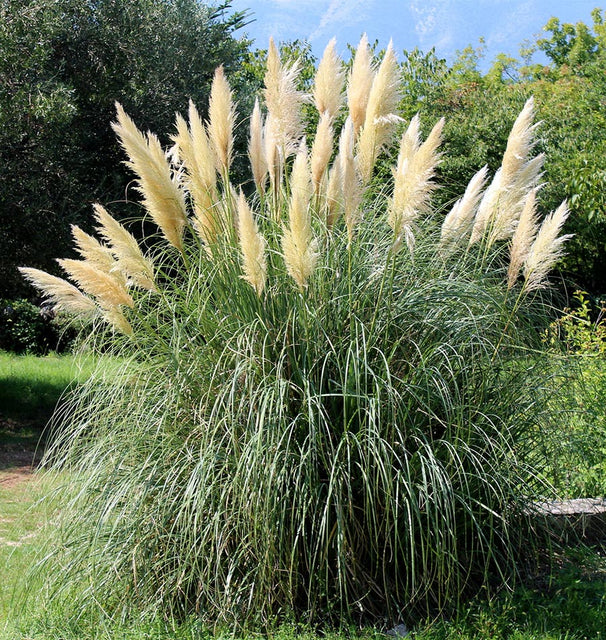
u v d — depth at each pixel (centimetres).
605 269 1567
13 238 1066
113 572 456
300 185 507
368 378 456
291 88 552
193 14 1196
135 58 1116
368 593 438
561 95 2103
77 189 1059
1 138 980
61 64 1067
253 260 446
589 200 1208
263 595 435
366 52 555
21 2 992
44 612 456
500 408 490
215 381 470
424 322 482
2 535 635
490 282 556
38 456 1000
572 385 546
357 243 513
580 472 594
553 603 448
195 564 423
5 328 2012
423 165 459
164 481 460
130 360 489
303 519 411
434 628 419
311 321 462
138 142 491
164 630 425
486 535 471
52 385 1409
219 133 553
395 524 415
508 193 533
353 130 554
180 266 535
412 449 455
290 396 460
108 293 483
